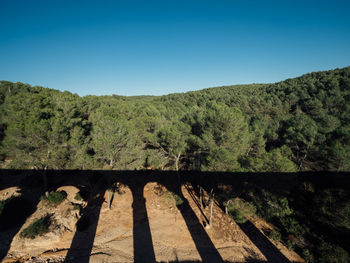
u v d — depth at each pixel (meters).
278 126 33.03
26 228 12.22
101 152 14.37
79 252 11.64
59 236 12.42
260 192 12.73
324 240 12.48
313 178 16.11
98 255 11.39
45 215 14.24
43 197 16.16
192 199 19.42
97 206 17.11
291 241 13.59
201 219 16.14
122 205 17.83
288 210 12.05
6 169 20.61
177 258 11.86
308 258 12.05
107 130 15.07
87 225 14.16
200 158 18.08
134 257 11.64
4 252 10.70
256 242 13.75
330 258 11.25
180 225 15.24
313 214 13.70
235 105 57.84
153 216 16.42
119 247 12.36
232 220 16.11
